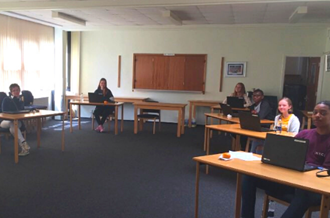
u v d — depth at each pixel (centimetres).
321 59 684
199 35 745
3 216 249
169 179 352
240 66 729
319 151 219
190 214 264
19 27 634
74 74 816
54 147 485
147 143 536
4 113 421
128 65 794
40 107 620
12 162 397
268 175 185
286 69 862
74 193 302
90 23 701
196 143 549
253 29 712
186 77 761
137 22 680
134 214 260
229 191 321
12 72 619
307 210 192
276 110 676
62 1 488
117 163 409
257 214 267
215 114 506
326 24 640
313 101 756
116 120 600
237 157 228
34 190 307
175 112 781
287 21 626
